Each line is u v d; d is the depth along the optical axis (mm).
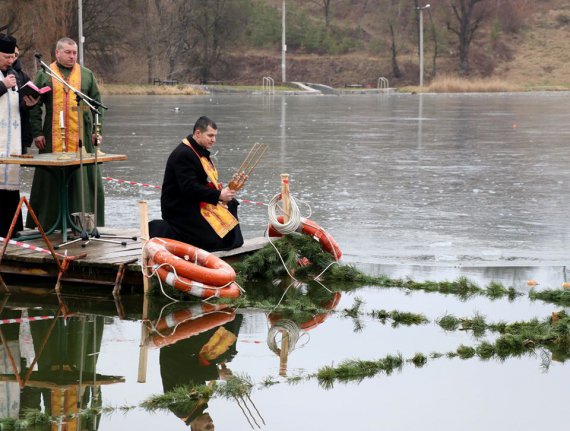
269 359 7828
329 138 28250
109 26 80062
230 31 94750
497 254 11680
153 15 84562
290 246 10602
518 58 94500
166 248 9750
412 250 11922
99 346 8109
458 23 97438
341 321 8977
